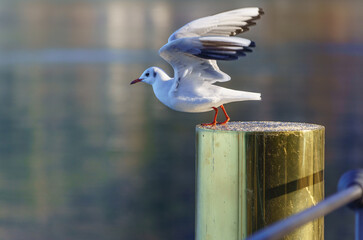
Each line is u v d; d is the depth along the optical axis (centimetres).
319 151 262
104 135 2180
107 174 1688
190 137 2153
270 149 252
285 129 259
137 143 2053
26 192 1524
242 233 257
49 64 4406
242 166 255
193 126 2344
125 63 4419
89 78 3709
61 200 1472
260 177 253
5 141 2077
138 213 1398
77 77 3759
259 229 255
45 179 1641
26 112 2608
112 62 4506
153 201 1477
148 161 1825
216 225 262
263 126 275
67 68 4194
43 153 1925
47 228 1291
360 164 1788
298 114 2575
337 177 1672
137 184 1598
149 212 1405
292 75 3759
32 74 3878
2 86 3344
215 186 261
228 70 4025
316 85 3338
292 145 254
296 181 254
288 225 147
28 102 2848
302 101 2862
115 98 2986
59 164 1795
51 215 1369
